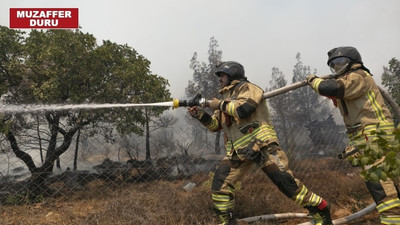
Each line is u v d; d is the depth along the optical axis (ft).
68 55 29.19
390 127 8.87
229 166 10.82
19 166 19.31
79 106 11.73
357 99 9.14
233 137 10.75
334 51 9.77
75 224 12.91
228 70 10.82
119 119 28.96
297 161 19.65
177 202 14.11
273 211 14.20
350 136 9.46
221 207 10.64
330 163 20.74
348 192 17.60
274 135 10.50
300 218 13.92
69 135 23.18
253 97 10.09
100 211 13.32
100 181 18.92
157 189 15.08
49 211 15.21
